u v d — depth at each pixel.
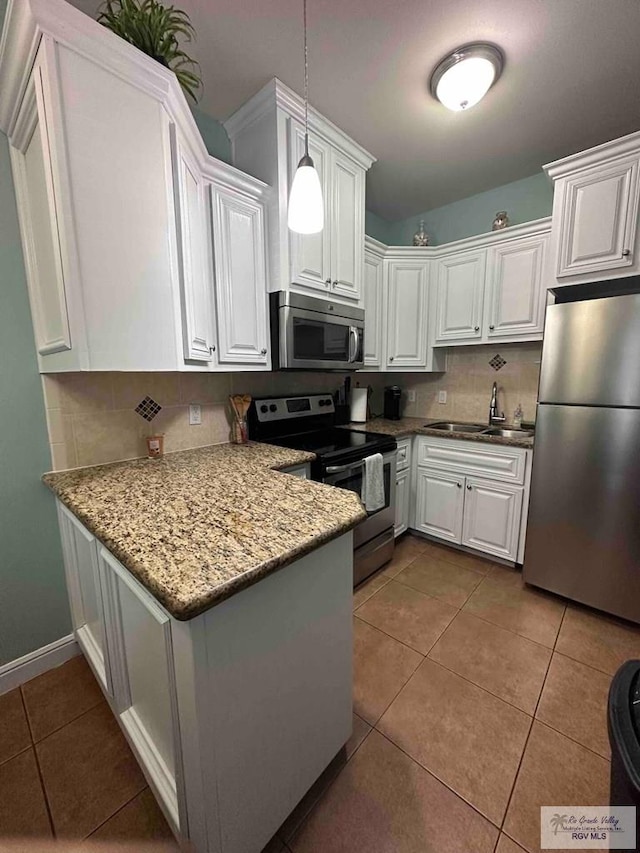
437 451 2.59
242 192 1.72
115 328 1.16
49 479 1.40
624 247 1.76
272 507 1.08
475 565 2.43
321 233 2.04
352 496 1.19
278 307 1.90
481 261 2.54
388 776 1.15
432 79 1.67
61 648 1.59
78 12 0.96
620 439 1.76
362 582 2.22
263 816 0.90
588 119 1.95
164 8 1.24
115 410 1.64
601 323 1.75
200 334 1.51
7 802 1.09
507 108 1.88
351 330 2.30
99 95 1.07
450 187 2.70
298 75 1.66
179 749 0.82
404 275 2.78
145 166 1.19
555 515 2.00
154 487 1.29
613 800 0.69
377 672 1.55
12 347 1.37
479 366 2.89
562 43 1.48
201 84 1.70
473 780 1.14
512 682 1.50
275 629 0.86
